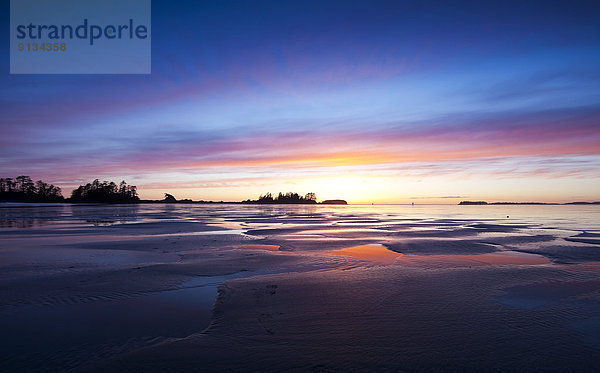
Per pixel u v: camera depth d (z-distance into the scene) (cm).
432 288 1044
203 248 1925
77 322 777
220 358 601
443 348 640
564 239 2430
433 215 7069
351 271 1306
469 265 1453
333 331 718
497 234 2800
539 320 783
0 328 737
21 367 576
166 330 737
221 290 1029
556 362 591
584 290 1032
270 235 2695
